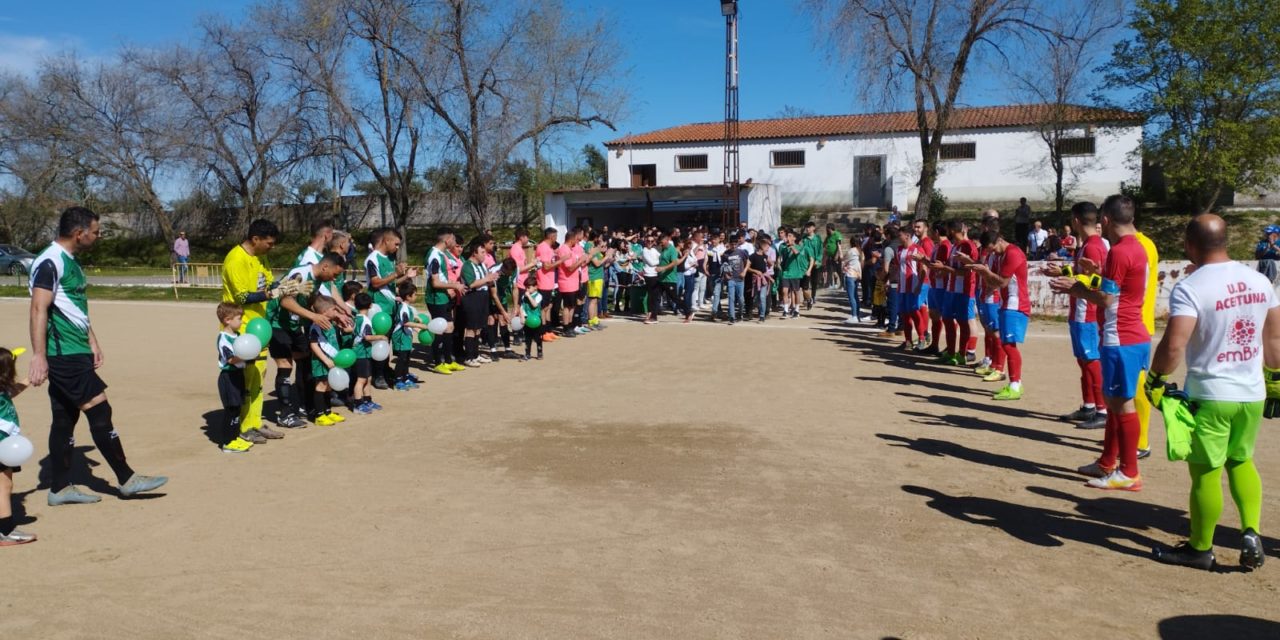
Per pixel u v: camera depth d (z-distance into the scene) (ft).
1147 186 111.55
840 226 116.26
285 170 127.85
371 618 13.29
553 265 45.44
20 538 16.76
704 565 15.48
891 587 14.49
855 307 55.21
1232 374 14.76
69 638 12.72
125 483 19.38
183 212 153.69
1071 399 30.86
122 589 14.55
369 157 117.29
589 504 19.03
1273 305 15.02
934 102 93.15
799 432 25.77
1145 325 20.25
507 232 134.51
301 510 18.70
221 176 137.28
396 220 126.21
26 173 144.25
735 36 95.50
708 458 22.85
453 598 14.05
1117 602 13.93
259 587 14.55
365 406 29.07
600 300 58.18
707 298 68.74
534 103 110.93
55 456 19.11
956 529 17.35
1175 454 14.47
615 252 59.62
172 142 130.41
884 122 125.80
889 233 52.47
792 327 53.26
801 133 127.44
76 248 18.90
